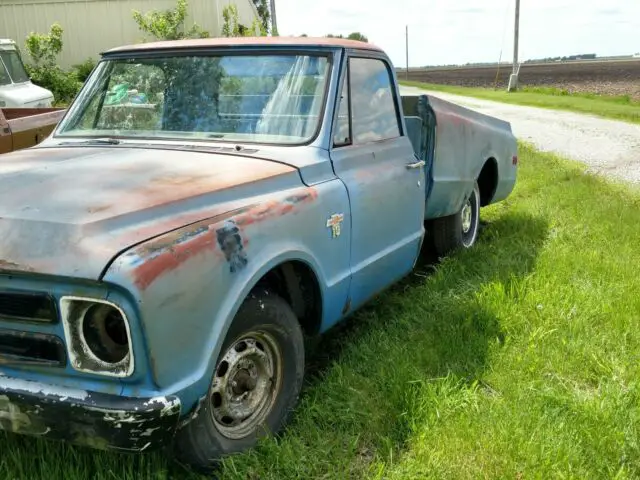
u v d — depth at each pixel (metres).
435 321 4.45
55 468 2.75
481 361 3.94
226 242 2.68
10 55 15.48
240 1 25.56
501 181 7.06
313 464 2.94
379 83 4.41
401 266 4.52
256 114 3.73
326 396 3.51
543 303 4.71
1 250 2.33
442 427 3.19
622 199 8.60
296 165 3.40
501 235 6.93
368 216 3.88
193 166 3.16
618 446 3.07
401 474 2.88
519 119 23.45
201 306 2.51
